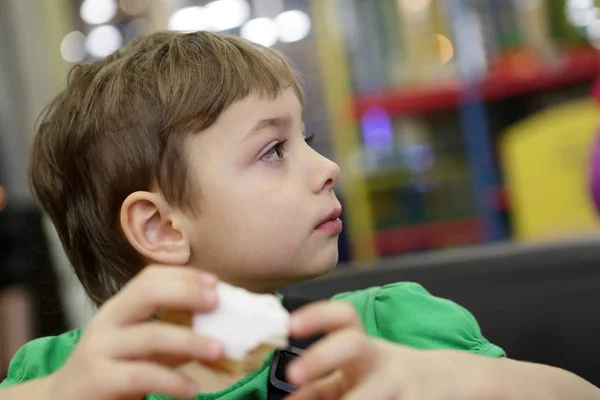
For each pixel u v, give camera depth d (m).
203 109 0.69
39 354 0.79
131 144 0.72
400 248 2.50
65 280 1.75
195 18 2.58
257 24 2.59
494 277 0.88
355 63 2.54
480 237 2.43
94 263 0.81
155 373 0.41
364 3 2.55
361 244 2.46
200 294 0.42
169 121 0.70
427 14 2.51
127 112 0.73
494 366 0.55
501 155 2.46
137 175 0.72
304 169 0.69
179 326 0.44
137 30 2.47
